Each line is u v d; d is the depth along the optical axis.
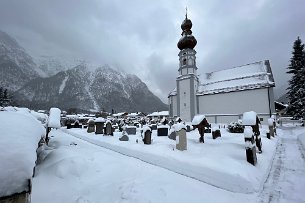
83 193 6.10
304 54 42.97
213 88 46.97
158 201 5.79
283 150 14.21
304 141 16.69
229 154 11.06
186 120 47.72
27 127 4.09
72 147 11.64
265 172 8.94
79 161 8.16
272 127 20.61
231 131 24.00
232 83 44.78
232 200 6.20
